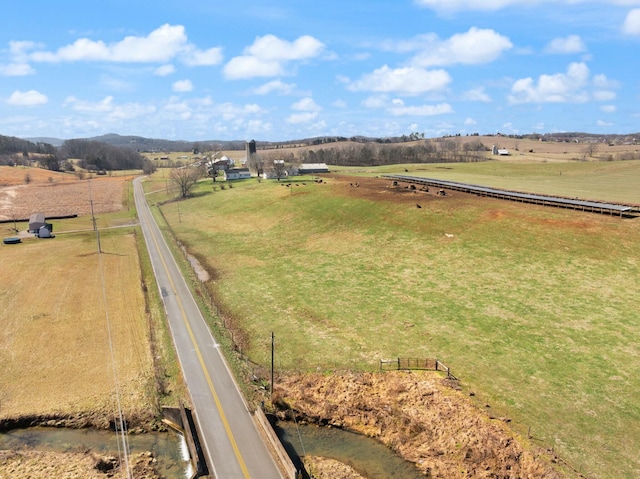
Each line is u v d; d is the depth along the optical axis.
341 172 179.00
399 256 73.94
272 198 125.44
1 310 59.59
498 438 33.62
